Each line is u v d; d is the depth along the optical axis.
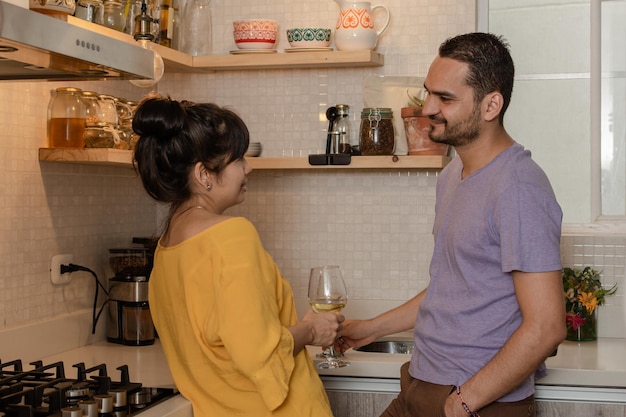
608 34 2.88
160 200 1.75
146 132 1.71
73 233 2.58
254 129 3.04
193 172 1.72
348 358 2.37
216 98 3.06
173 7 2.84
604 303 2.76
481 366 1.81
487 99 1.83
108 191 2.78
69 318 2.53
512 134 2.95
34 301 2.40
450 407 1.79
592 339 2.71
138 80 2.03
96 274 2.71
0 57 1.69
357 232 2.96
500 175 1.79
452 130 1.85
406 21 2.90
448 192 1.97
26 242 2.36
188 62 2.87
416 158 2.71
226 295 1.60
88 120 2.41
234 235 1.67
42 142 2.42
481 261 1.81
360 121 2.91
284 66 2.90
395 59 2.91
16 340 2.29
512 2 2.92
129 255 2.63
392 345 2.79
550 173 2.93
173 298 1.73
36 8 1.84
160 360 2.40
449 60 1.85
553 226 1.75
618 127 2.88
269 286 1.69
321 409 1.76
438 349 1.87
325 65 2.88
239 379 1.69
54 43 1.57
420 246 2.92
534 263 1.71
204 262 1.66
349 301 2.96
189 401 1.79
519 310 1.80
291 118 3.00
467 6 2.86
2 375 1.91
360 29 2.78
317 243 2.99
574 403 2.29
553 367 2.28
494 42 1.86
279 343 1.63
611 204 2.89
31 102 2.37
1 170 2.25
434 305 1.90
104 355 2.47
